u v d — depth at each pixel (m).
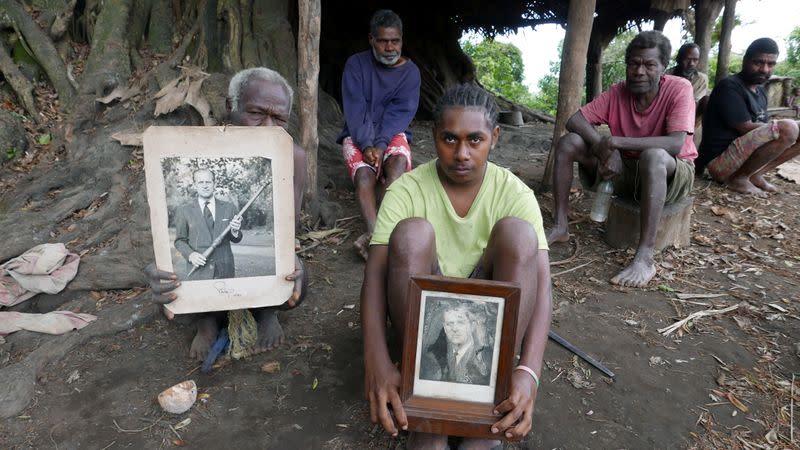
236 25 4.55
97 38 4.35
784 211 4.20
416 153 5.75
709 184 4.81
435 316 1.51
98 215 3.28
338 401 2.00
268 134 1.78
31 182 3.57
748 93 4.59
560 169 3.42
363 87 3.43
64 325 2.40
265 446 1.78
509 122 8.81
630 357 2.32
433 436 1.59
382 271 1.76
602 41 9.84
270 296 1.92
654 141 3.08
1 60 4.18
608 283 2.99
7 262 2.79
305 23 3.24
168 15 4.68
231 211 1.83
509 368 1.50
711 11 6.46
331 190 4.27
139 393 2.03
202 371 2.14
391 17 3.28
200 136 1.74
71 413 1.93
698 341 2.44
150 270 1.83
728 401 2.05
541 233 1.78
